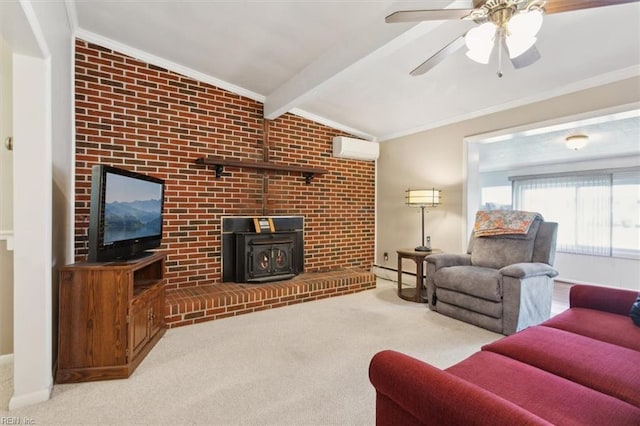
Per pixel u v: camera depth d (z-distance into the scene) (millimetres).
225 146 3600
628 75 2598
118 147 2955
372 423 1537
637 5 1909
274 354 2264
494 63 2680
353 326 2809
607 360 1289
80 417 1571
